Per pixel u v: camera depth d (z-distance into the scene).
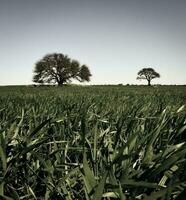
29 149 1.81
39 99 7.41
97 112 4.16
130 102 7.21
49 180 1.83
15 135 2.39
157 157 1.70
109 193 1.39
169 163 1.42
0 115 4.03
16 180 2.10
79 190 1.91
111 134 2.88
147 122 3.03
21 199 1.91
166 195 1.18
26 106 5.01
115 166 1.76
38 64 94.88
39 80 94.88
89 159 2.16
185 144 1.68
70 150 2.43
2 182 1.54
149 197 1.20
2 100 7.70
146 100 7.28
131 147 1.85
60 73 94.12
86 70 96.62
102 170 1.81
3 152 1.70
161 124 2.28
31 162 2.23
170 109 3.44
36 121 3.08
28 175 1.98
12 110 4.39
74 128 2.92
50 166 1.92
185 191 1.09
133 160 1.83
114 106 5.36
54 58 95.12
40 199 2.03
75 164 1.90
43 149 2.61
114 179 1.42
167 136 2.41
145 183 1.30
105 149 2.09
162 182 1.58
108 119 3.41
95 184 1.41
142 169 1.66
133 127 2.78
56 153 2.08
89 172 1.42
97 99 7.46
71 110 4.10
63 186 1.67
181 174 1.61
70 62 95.69
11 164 1.80
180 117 3.05
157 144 2.45
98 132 2.62
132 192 1.45
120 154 1.57
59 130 2.95
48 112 3.91
